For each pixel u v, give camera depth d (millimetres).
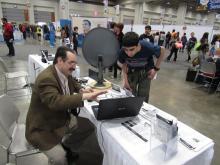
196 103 3426
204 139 1128
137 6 15172
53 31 9969
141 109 1448
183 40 9883
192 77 4727
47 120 1267
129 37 1516
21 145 1417
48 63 3006
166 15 19062
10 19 14266
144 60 1841
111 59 1675
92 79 2023
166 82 4637
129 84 1962
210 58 4461
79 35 9031
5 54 6828
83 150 1507
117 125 1229
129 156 971
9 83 3793
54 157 1248
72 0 15781
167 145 909
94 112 1324
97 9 17453
